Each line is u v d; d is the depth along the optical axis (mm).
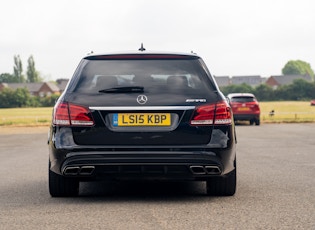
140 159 5305
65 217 4891
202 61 5781
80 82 5602
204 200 5773
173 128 5391
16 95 113625
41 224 4605
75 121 5438
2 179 7777
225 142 5449
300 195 6094
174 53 5738
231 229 4359
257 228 4395
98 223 4609
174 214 4988
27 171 8828
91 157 5336
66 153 5398
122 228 4410
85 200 5836
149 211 5141
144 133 5359
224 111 5504
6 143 16641
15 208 5387
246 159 10523
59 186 5902
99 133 5395
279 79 174875
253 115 27484
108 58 5699
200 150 5375
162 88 5492
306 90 109062
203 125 5426
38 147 14719
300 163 9750
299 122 32219
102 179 5527
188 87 5531
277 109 62344
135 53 5688
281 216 4891
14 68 184625
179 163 5328
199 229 4359
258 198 5887
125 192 6414
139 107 5395
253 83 186375
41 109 95625
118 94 5465
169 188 6738
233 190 5961
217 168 5410
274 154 11672
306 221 4672
